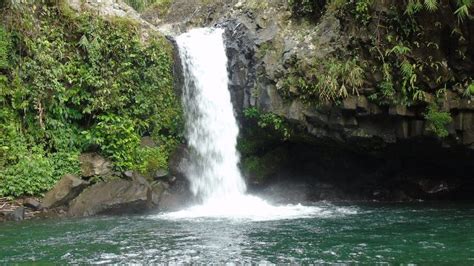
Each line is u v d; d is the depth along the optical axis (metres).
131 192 12.18
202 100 14.84
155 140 14.09
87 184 12.33
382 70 12.16
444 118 11.88
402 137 12.59
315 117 12.92
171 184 13.60
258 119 13.78
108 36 13.80
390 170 14.82
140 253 7.68
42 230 9.76
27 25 12.80
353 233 9.08
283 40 14.05
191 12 20.47
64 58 13.27
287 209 12.61
